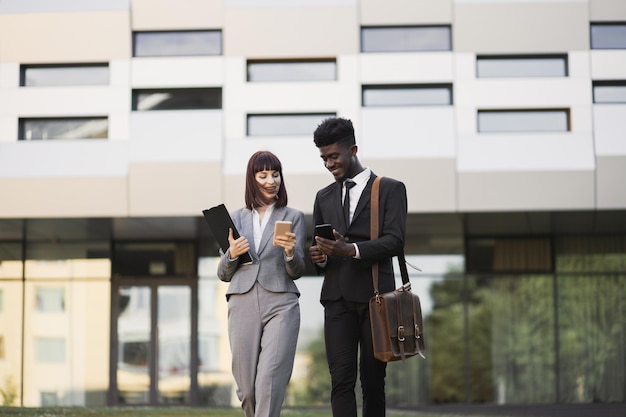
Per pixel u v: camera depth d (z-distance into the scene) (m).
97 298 18.36
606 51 16.31
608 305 18.02
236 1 16.72
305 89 16.45
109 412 10.99
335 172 5.99
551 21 16.42
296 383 17.89
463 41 16.50
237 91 16.47
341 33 16.59
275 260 5.91
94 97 16.53
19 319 18.38
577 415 17.22
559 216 16.33
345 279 5.84
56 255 18.53
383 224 5.92
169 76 16.62
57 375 18.19
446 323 18.11
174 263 18.45
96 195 16.06
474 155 15.98
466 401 17.84
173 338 18.22
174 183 16.11
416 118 16.20
